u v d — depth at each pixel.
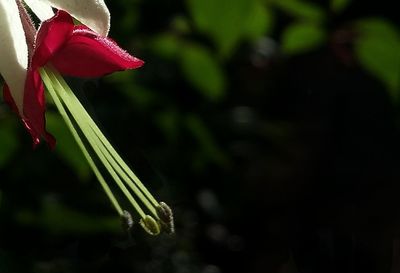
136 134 0.35
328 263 0.56
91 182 0.33
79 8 0.17
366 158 0.55
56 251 0.34
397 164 0.55
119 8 0.33
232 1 0.23
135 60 0.18
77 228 0.31
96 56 0.17
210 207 0.48
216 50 0.30
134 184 0.18
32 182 0.31
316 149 0.54
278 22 0.44
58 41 0.17
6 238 0.31
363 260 0.55
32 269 0.25
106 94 0.33
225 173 0.49
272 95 0.53
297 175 0.53
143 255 0.40
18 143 0.27
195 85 0.29
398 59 0.27
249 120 0.45
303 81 0.54
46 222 0.31
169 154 0.38
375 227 0.55
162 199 0.41
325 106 0.55
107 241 0.37
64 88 0.17
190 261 0.46
